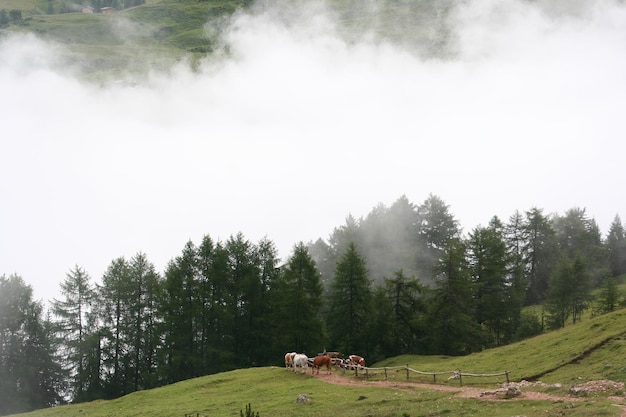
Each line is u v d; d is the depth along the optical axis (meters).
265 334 81.12
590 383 36.78
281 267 85.50
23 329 83.31
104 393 81.12
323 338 79.19
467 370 52.53
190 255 85.00
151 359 84.00
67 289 84.94
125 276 84.25
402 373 54.88
